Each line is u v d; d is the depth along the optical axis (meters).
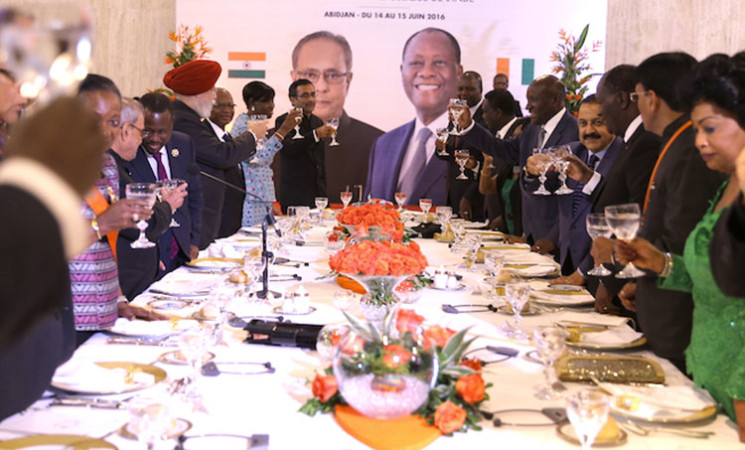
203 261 3.38
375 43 7.56
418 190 7.70
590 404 1.34
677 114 2.23
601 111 3.10
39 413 1.56
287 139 6.16
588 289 3.12
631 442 1.47
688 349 1.81
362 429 1.48
